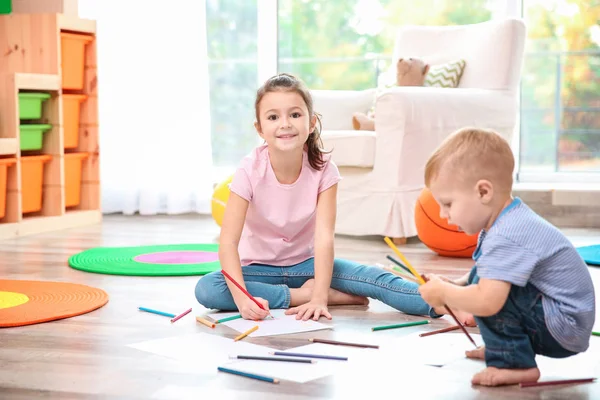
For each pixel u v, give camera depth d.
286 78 2.01
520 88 4.43
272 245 2.13
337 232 3.42
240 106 4.48
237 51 4.45
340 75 4.58
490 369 1.47
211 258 2.88
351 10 4.54
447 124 3.37
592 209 3.73
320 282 2.03
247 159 2.09
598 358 1.62
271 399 1.39
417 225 2.97
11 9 4.09
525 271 1.34
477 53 3.71
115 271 2.61
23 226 3.52
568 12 4.38
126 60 4.24
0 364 1.61
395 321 1.96
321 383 1.47
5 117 3.50
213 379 1.50
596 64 4.38
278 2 4.42
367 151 3.31
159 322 1.96
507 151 1.40
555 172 4.37
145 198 4.26
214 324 1.90
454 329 1.85
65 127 3.87
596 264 2.76
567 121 4.43
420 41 3.95
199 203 4.23
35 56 3.75
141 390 1.45
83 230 3.70
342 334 1.83
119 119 4.28
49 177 3.76
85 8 4.24
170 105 4.23
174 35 4.20
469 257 2.96
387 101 3.24
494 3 4.36
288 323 1.92
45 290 2.31
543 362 1.59
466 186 1.39
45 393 1.44
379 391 1.43
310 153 2.11
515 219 1.37
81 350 1.71
